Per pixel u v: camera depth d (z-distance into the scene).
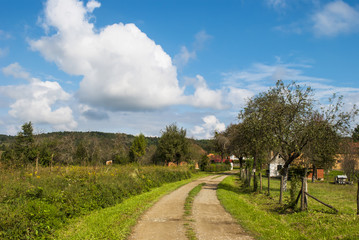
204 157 65.31
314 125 19.77
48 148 37.25
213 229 9.36
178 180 33.88
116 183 16.53
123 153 56.03
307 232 8.91
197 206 13.98
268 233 8.80
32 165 15.72
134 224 9.95
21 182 11.12
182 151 53.78
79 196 12.34
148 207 13.52
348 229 8.60
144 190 20.42
